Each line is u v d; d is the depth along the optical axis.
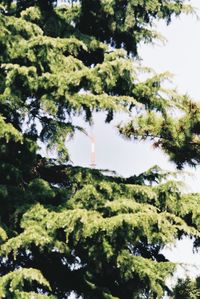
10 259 10.80
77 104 9.95
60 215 9.24
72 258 10.90
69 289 10.82
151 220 9.34
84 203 10.11
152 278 9.75
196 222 10.88
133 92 10.84
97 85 9.99
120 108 9.98
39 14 11.41
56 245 9.43
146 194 10.50
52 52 10.20
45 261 10.93
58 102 10.27
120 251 9.71
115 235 9.20
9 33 10.12
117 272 10.75
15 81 10.08
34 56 10.09
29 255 10.97
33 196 10.30
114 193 10.40
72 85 9.95
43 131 10.90
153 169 10.91
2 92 10.11
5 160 10.75
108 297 10.38
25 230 9.39
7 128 9.35
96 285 11.12
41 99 10.13
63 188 10.84
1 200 10.23
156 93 10.84
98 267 10.10
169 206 10.62
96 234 9.45
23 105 10.23
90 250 9.83
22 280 8.76
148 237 9.32
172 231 9.45
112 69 9.87
